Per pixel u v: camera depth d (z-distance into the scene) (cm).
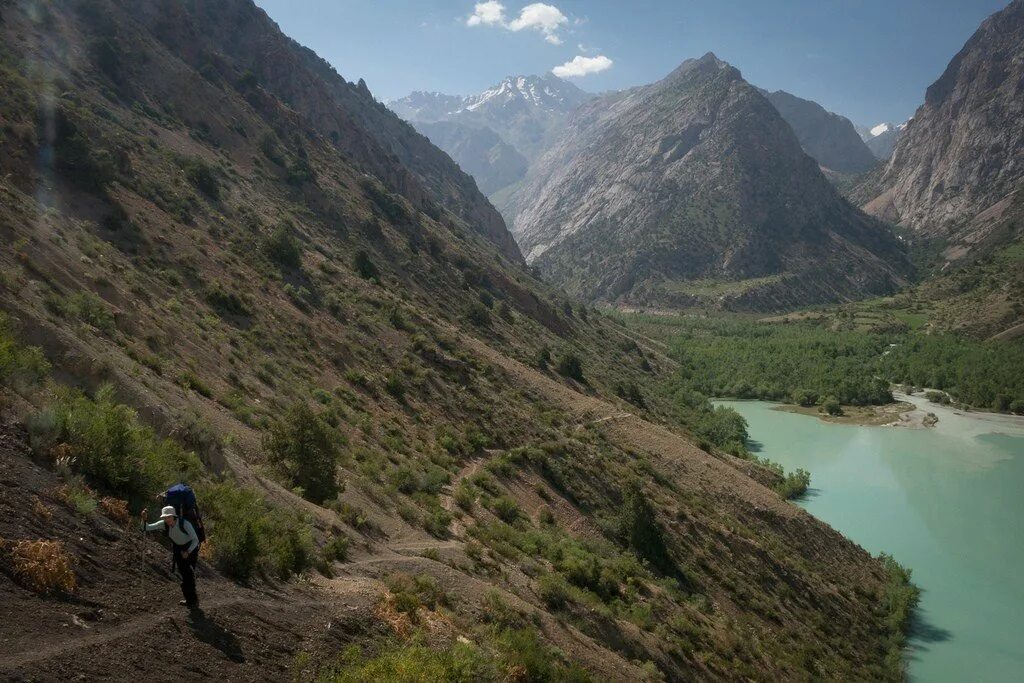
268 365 3669
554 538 3347
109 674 780
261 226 6072
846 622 4453
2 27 6353
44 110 4506
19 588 848
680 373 14025
